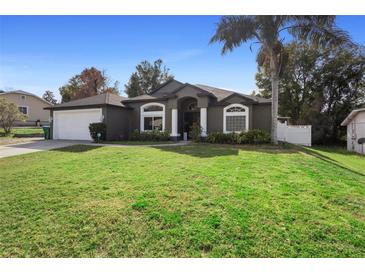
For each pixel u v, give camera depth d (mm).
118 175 6934
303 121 24875
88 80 46188
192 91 18734
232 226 3975
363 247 3508
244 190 5512
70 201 5090
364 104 25625
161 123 19984
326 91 26859
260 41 14711
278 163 8695
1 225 4223
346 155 14969
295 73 28109
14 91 34688
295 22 13852
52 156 11195
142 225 4074
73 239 3771
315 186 6016
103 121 18844
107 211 4559
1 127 25172
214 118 18594
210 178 6457
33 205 4961
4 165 9328
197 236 3734
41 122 36312
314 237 3705
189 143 16516
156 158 9562
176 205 4730
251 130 16172
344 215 4422
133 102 20938
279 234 3770
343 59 24891
